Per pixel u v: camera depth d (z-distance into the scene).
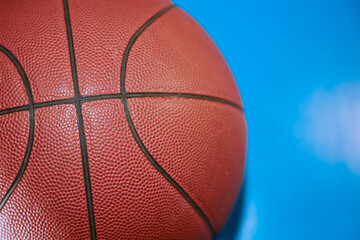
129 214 0.46
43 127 0.45
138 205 0.47
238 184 0.54
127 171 0.46
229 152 0.51
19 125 0.46
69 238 0.46
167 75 0.48
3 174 0.45
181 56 0.50
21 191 0.45
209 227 0.51
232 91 0.54
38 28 0.48
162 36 0.50
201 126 0.49
